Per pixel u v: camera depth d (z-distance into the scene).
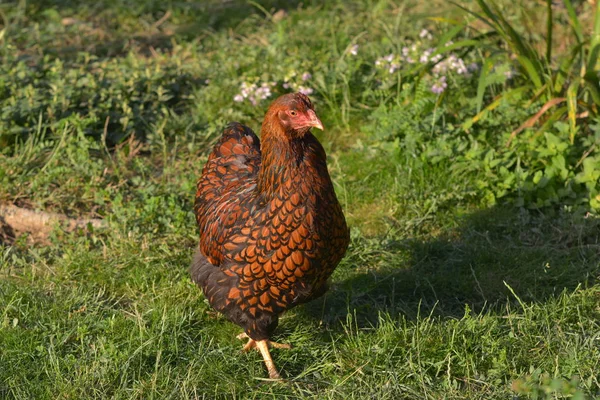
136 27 11.57
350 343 5.53
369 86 8.91
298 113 4.56
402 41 9.62
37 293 6.18
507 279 6.31
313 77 8.94
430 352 5.33
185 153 8.33
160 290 6.26
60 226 7.12
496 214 7.07
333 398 5.06
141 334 5.53
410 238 6.90
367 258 6.69
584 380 4.93
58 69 9.07
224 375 5.29
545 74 7.91
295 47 9.91
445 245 6.81
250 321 5.21
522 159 7.45
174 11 11.88
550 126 7.63
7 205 7.32
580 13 10.47
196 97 9.16
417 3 11.28
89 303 6.09
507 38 7.91
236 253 4.94
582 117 7.90
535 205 7.04
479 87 7.53
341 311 6.05
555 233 6.81
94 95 8.67
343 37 10.05
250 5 11.95
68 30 11.27
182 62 10.08
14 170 7.71
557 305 5.75
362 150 8.07
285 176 4.66
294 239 4.72
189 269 5.67
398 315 5.97
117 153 8.19
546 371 5.10
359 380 5.18
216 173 5.72
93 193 7.54
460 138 7.77
